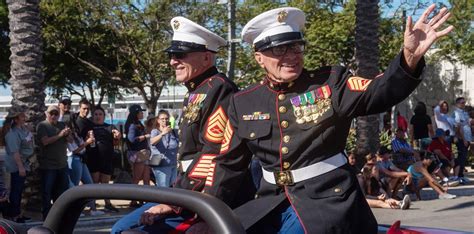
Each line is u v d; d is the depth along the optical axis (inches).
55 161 370.0
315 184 113.0
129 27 895.1
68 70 940.0
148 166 425.1
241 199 129.6
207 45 143.4
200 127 137.5
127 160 470.3
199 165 132.7
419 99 948.0
